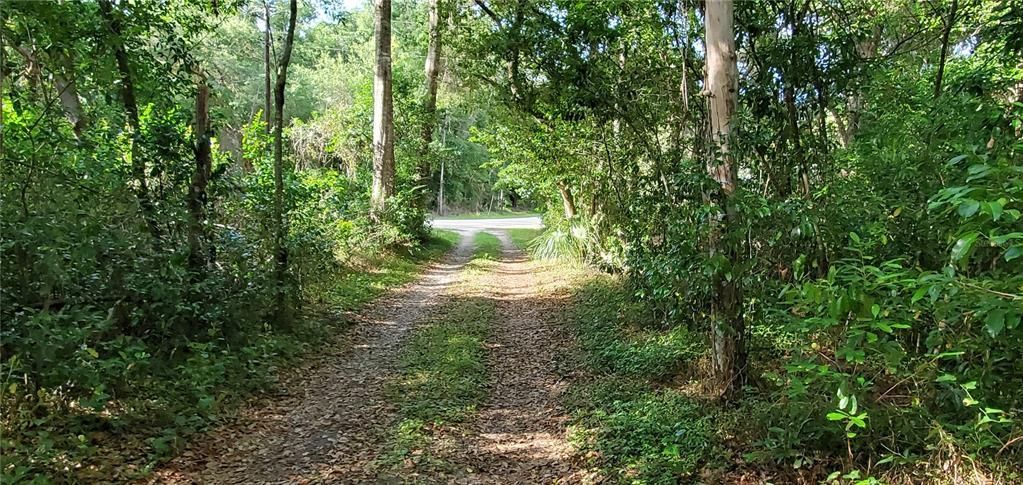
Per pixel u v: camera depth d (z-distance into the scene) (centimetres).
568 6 782
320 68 3288
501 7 921
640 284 736
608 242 1134
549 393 628
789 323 404
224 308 662
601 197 1123
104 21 614
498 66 1053
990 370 293
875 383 387
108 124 679
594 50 759
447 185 4641
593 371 670
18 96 586
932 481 312
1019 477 294
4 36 545
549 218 1714
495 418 557
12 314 453
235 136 1433
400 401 590
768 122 558
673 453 422
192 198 679
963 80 531
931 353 339
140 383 522
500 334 895
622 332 772
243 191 754
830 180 527
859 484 318
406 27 2752
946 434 315
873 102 665
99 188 575
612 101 731
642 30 757
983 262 333
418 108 2053
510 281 1384
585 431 500
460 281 1368
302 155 2056
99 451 421
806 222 421
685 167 554
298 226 937
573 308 998
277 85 831
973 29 795
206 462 447
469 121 3975
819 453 374
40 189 498
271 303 786
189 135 738
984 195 201
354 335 879
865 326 288
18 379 432
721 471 393
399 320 984
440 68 2017
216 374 575
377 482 421
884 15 773
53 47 585
